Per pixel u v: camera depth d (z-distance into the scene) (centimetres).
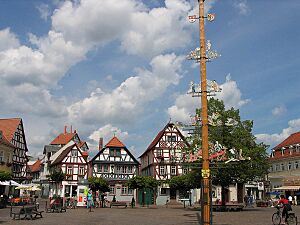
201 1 1430
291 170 6406
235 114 3556
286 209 2095
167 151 5791
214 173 3344
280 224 2109
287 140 6950
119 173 5897
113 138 6047
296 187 5538
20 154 5753
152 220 2366
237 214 3069
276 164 6819
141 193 5756
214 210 3647
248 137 3541
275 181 6731
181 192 5675
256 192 6731
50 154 7775
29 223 2098
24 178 5884
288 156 6488
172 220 2366
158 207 4534
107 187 4481
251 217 2700
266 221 2334
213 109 3478
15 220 2316
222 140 3306
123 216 2744
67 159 6234
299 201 5372
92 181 4397
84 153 6962
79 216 2720
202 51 1398
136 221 2280
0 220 2309
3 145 4962
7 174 3969
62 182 6109
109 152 5916
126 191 5841
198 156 1792
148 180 4644
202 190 1327
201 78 1388
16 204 4234
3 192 5162
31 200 4434
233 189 6041
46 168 7625
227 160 1806
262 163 3625
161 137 5838
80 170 6272
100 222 2189
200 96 1392
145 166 6525
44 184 7525
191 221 2289
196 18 1432
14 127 5588
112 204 4322
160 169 5722
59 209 3444
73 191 6156
